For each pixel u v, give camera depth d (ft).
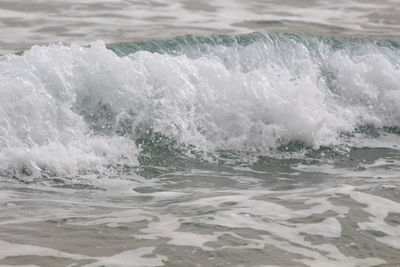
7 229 60.08
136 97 93.91
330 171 86.58
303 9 153.69
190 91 96.22
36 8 141.49
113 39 123.44
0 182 77.00
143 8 146.51
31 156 80.69
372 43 119.34
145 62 97.14
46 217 64.28
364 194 72.33
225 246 56.85
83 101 92.43
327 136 97.35
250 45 111.24
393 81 108.99
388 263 55.16
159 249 55.83
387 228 62.49
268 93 97.60
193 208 67.72
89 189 76.74
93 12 141.18
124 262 52.90
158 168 84.99
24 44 118.21
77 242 57.06
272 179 82.43
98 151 86.22
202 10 147.95
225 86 97.86
